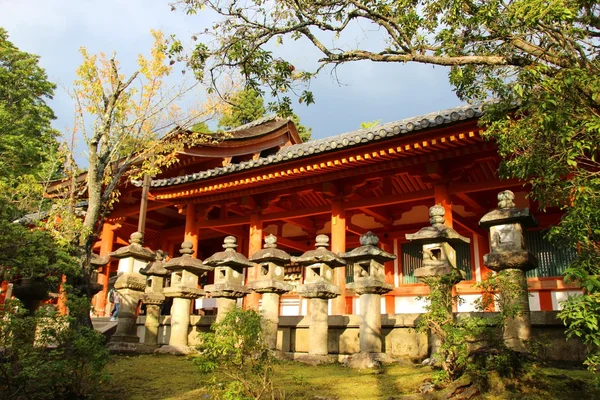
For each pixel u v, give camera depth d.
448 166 14.51
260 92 9.30
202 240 25.94
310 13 8.30
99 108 12.55
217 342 6.11
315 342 10.59
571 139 5.38
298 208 18.00
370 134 13.32
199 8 8.66
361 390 7.20
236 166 16.36
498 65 7.25
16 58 28.09
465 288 17.44
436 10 7.62
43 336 6.89
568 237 5.36
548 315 8.50
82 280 11.15
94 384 7.41
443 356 6.87
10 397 6.41
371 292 10.08
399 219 19.44
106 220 23.91
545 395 6.01
